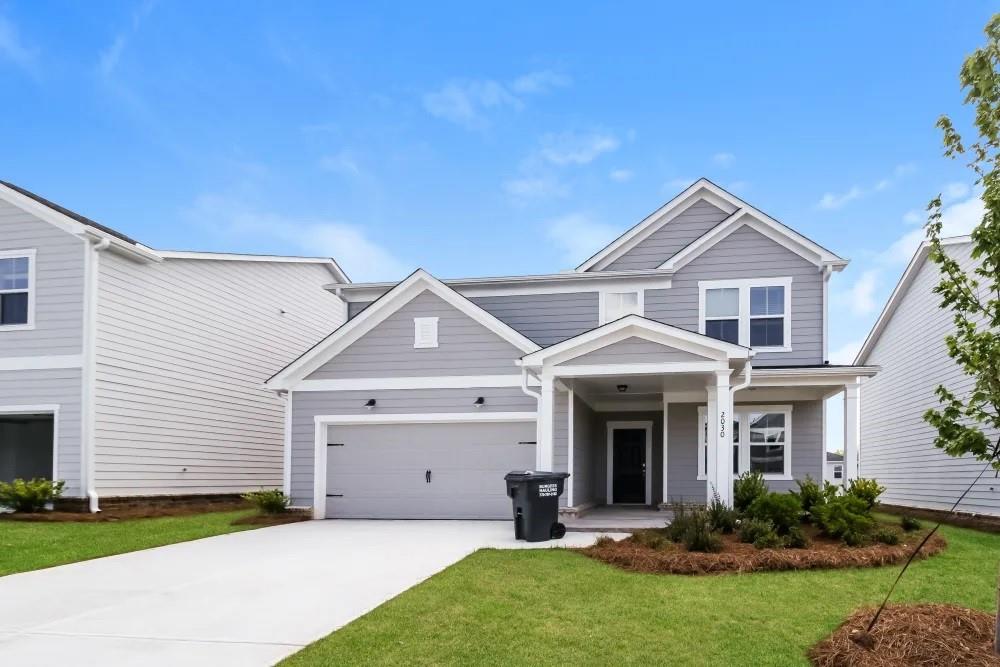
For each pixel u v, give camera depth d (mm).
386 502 16016
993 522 14961
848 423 15508
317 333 25016
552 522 11852
